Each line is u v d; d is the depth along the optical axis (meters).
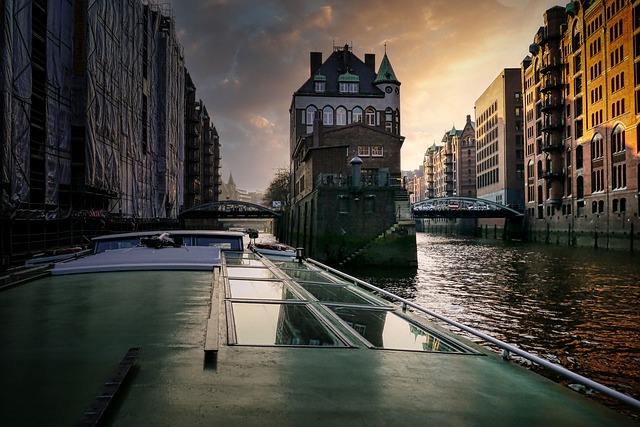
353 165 36.22
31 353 3.30
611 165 52.59
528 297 22.81
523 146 90.19
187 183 79.69
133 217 36.62
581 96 60.59
